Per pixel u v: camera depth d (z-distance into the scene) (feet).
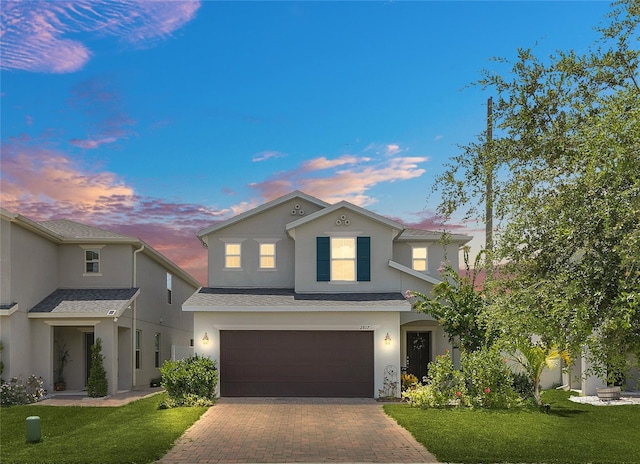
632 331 25.08
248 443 46.55
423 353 87.51
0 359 73.77
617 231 23.72
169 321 111.24
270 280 84.99
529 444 45.62
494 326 29.04
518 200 28.02
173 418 56.85
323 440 47.70
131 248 89.51
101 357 78.59
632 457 41.93
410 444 46.19
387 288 79.92
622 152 22.91
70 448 45.32
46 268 84.89
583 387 73.77
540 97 28.81
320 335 74.43
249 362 74.02
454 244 91.15
